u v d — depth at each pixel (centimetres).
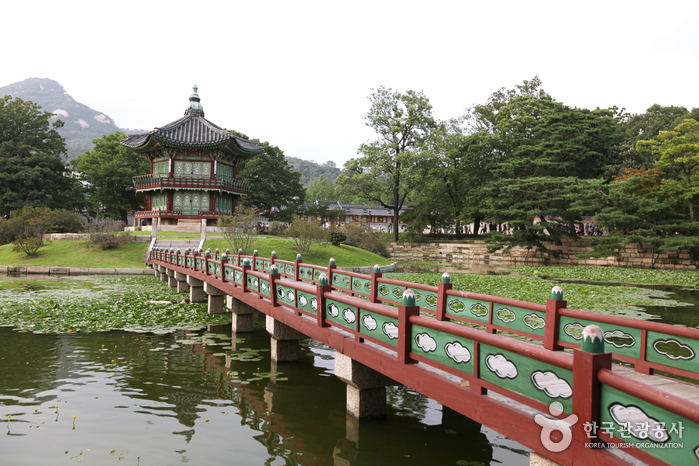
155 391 762
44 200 5169
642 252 3997
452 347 458
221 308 1512
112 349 1027
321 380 827
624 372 551
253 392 762
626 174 4444
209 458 534
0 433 595
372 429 618
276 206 6303
